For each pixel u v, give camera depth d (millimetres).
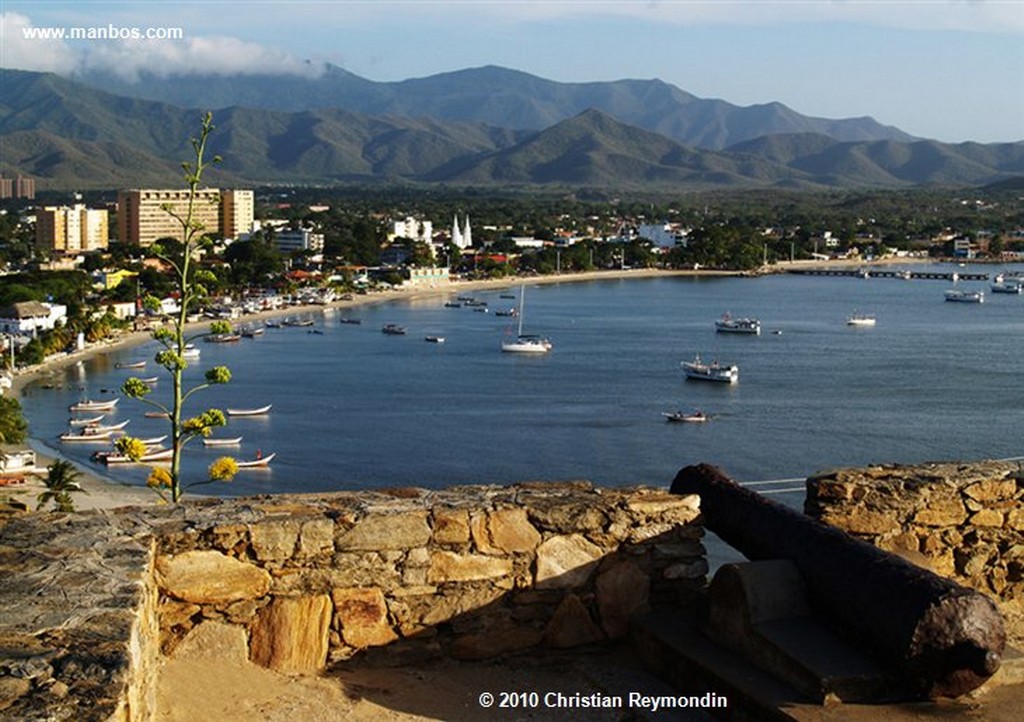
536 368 114688
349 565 7391
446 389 101688
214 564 7148
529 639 7707
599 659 7652
